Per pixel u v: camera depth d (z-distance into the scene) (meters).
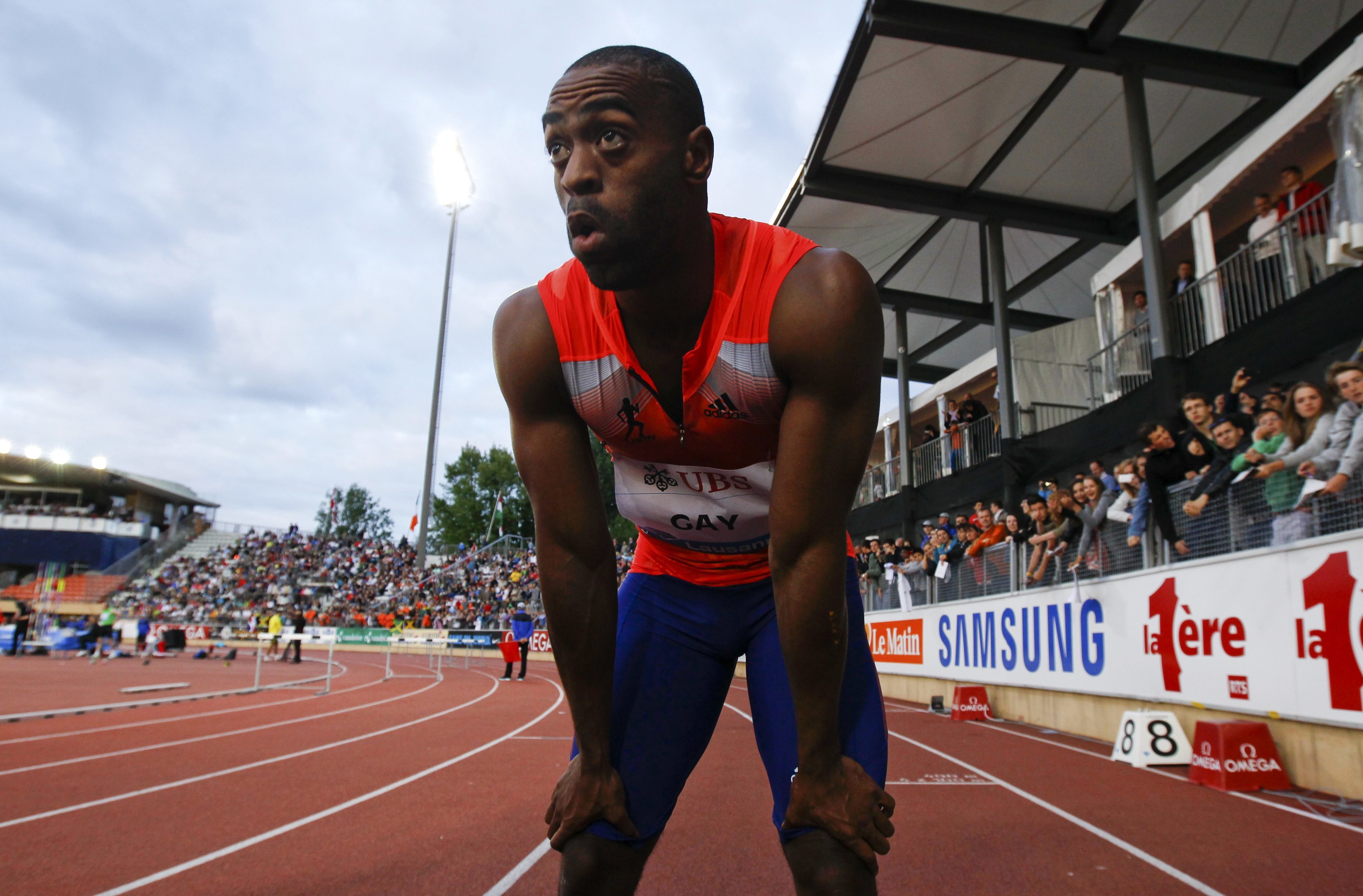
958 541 11.16
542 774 5.64
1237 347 8.79
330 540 42.72
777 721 1.35
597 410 1.23
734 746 7.18
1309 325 7.79
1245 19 10.14
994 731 8.09
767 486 1.33
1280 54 10.68
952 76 11.21
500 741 7.32
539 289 1.24
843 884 1.16
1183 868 3.44
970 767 5.99
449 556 40.06
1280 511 5.18
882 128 12.34
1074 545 7.79
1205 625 5.82
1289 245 8.19
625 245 1.01
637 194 1.00
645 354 1.19
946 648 10.65
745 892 3.15
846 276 1.09
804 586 1.12
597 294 1.18
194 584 36.06
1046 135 12.54
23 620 23.50
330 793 4.96
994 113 12.03
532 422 1.26
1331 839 3.90
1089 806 4.64
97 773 5.60
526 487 1.29
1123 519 7.00
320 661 23.47
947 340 20.95
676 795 1.42
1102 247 16.02
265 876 3.31
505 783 5.30
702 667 1.47
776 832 4.06
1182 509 6.20
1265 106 11.88
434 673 18.48
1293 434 5.18
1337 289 7.45
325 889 3.13
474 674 18.69
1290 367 8.11
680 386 1.20
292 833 3.99
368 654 28.36
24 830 4.05
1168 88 11.57
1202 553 5.97
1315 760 4.95
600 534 1.28
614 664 1.32
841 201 14.32
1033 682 8.41
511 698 12.09
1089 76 11.23
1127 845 3.80
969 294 18.42
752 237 1.15
